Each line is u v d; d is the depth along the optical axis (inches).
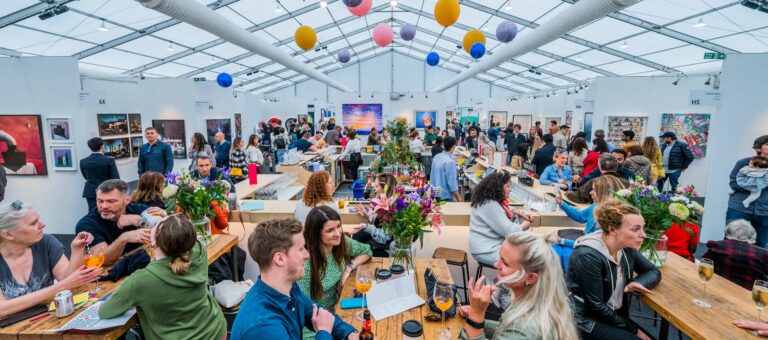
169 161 227.3
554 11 366.0
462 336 56.9
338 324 62.7
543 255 50.2
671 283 85.3
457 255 130.1
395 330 69.2
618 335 76.4
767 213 148.3
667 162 243.4
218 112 388.2
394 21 608.4
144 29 372.5
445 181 189.6
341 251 89.0
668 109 314.8
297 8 418.6
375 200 86.8
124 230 96.5
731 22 293.3
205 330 72.5
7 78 212.4
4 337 63.2
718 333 66.0
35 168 219.5
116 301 64.8
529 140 429.1
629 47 406.6
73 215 225.6
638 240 74.3
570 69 573.9
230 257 124.8
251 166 199.6
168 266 66.7
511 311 51.8
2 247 73.7
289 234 52.5
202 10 215.2
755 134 182.5
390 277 83.0
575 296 79.0
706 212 198.4
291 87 967.6
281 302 52.2
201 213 104.3
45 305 72.0
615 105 321.7
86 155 225.0
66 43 354.0
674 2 282.2
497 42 528.1
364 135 615.5
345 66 936.9
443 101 609.9
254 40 302.5
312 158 311.9
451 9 198.1
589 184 142.2
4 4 264.5
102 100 303.3
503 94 943.0
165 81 352.8
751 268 99.9
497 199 113.9
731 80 183.3
